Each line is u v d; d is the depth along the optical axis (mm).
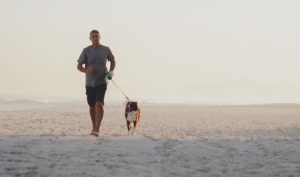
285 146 8164
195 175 5082
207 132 11484
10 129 10258
